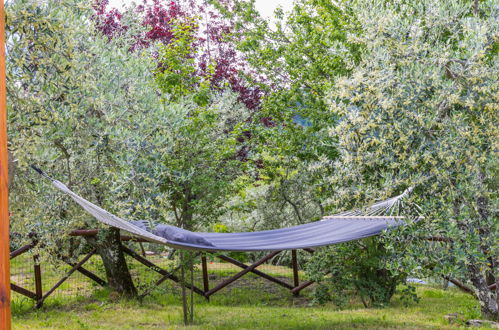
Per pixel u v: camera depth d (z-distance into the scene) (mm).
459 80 7121
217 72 19266
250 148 16031
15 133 6051
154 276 14312
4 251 3080
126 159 7465
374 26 7266
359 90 7152
